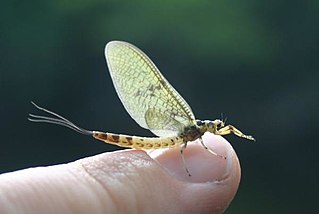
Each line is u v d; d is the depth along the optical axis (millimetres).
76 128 184
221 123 194
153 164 172
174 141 180
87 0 835
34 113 782
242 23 830
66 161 730
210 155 174
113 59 184
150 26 829
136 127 711
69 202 165
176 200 171
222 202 173
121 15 842
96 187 167
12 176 166
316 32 820
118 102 735
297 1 830
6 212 161
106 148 729
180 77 802
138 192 168
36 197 164
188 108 190
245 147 743
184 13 829
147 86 187
